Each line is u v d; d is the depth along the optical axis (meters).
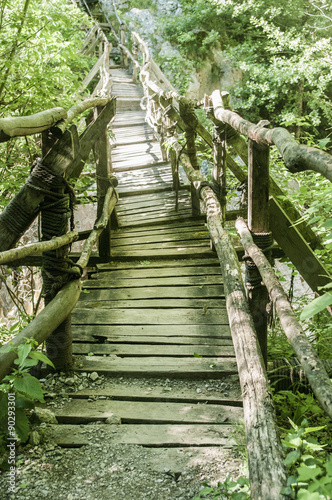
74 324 3.63
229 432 2.31
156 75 11.80
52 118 2.65
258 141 2.37
